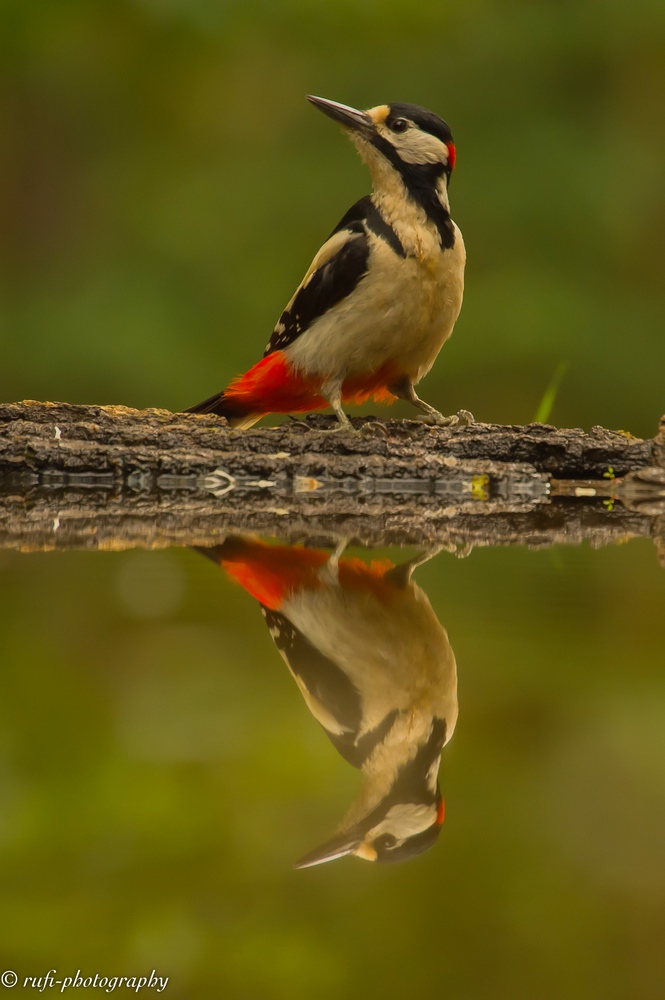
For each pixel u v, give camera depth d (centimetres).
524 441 674
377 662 586
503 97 984
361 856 425
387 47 993
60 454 671
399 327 671
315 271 671
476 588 653
